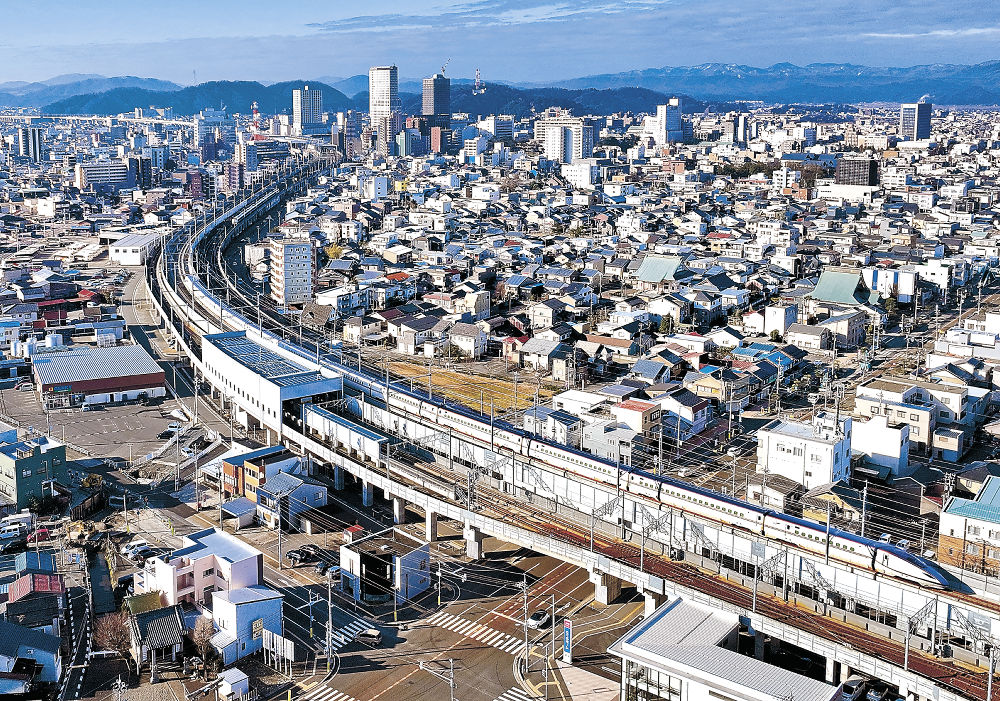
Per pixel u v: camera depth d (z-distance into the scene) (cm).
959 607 7231
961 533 8550
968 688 6762
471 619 8725
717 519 8931
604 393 13200
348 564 9162
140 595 8581
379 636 8431
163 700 7475
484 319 19450
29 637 7794
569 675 7844
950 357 15050
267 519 10556
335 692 7625
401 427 11769
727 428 12912
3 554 9738
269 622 8288
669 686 7088
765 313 18875
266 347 15250
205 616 8325
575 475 10125
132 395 15300
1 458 11006
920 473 11275
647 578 8300
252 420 13475
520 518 9638
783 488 9800
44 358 16050
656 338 17750
